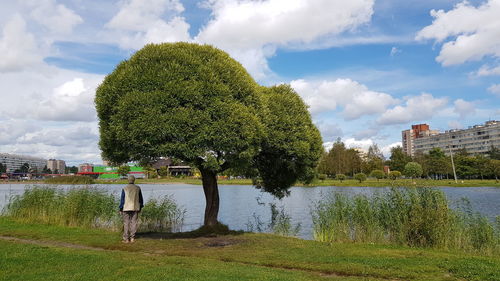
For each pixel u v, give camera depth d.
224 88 12.23
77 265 8.77
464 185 77.00
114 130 12.15
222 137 11.85
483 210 29.47
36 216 17.59
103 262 9.11
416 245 12.69
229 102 12.23
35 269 8.37
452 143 197.25
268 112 14.23
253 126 12.34
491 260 10.16
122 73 12.53
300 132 15.27
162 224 19.25
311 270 9.46
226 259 10.45
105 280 7.53
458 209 14.30
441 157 110.38
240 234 14.59
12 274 7.87
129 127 11.60
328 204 16.09
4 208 19.91
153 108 11.52
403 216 13.38
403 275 8.74
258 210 30.09
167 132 11.40
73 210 17.25
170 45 13.36
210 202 15.23
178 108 11.61
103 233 14.59
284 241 13.20
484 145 178.88
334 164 102.56
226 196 48.62
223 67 12.92
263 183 18.19
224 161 14.28
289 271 9.09
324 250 11.64
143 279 7.62
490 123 182.00
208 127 11.70
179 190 69.81
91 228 16.45
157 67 12.30
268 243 12.76
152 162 13.34
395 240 13.45
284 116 14.94
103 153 13.71
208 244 12.58
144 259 9.66
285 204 34.50
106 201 18.28
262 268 9.26
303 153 15.16
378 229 13.87
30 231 14.68
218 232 14.73
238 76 13.08
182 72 12.23
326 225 14.71
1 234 13.98
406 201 13.77
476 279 8.36
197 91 11.78
